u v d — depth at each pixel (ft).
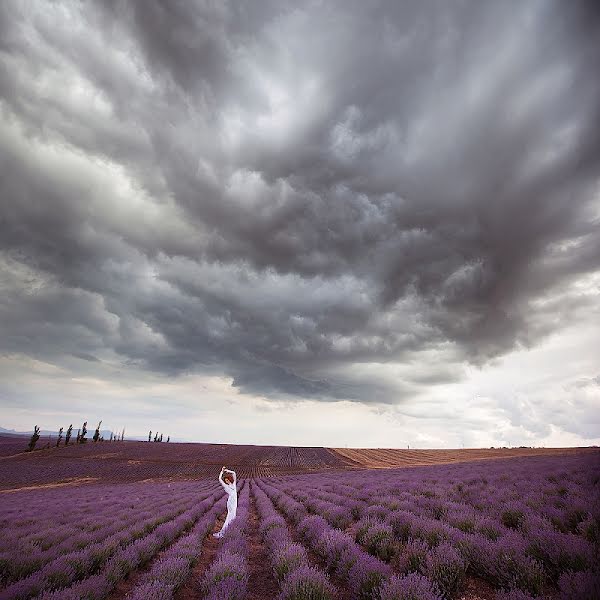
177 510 50.03
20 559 24.06
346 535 24.79
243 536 30.89
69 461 233.76
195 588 21.65
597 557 15.62
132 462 231.50
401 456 257.34
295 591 16.24
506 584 16.30
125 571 23.86
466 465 95.61
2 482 160.76
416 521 26.04
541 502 28.58
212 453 282.56
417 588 14.62
